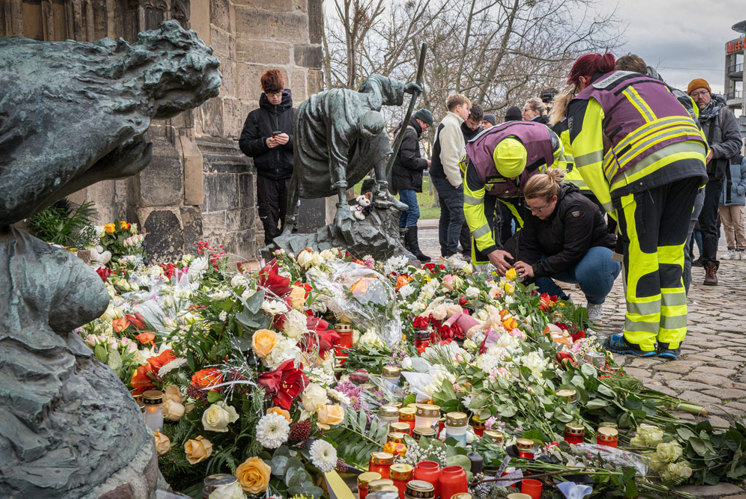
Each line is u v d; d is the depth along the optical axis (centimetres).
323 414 214
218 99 1002
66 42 132
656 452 258
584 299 724
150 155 142
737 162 1063
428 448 221
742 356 470
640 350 465
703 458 268
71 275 130
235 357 210
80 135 123
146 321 296
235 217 1020
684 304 466
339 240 636
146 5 758
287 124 888
